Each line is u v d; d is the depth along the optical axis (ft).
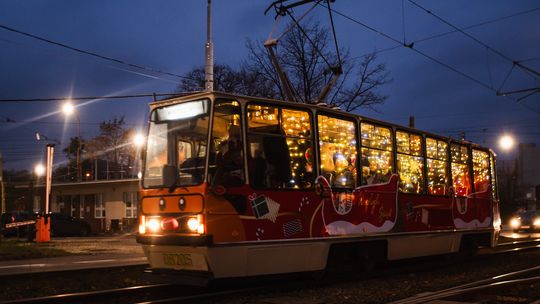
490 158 56.39
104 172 192.13
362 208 37.45
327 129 35.29
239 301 29.84
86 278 37.09
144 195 31.83
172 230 30.04
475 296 31.12
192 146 30.12
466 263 50.06
